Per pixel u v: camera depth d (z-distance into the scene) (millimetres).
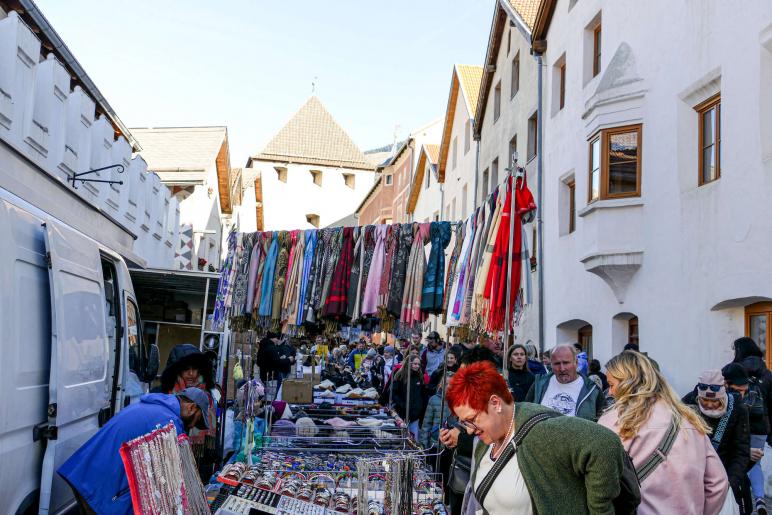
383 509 5188
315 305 8500
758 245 10156
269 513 4977
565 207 18594
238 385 9406
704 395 5656
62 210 11195
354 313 8281
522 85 23109
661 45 13422
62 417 5043
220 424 7867
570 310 17312
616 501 3342
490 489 3455
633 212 13898
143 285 14703
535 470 3299
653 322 13203
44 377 5008
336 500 5488
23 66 10492
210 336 14719
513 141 24469
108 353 6398
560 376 6449
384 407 10750
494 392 3398
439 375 10578
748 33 10594
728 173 10977
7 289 4469
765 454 10156
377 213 53469
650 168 13578
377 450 7453
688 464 4059
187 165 25656
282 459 6805
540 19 20281
